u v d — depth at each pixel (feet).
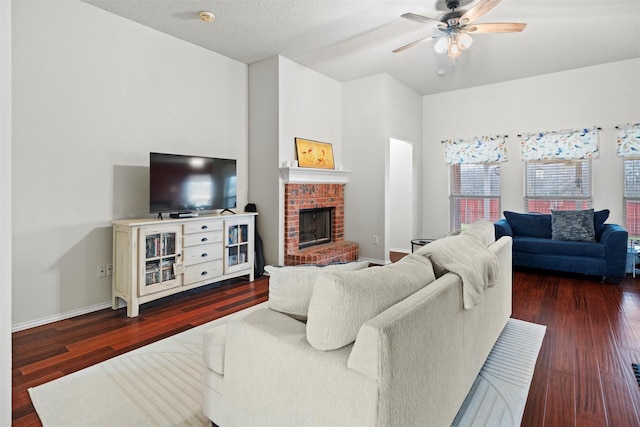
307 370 4.05
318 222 17.71
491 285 6.89
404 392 3.86
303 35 12.67
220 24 11.80
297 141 15.56
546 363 7.61
